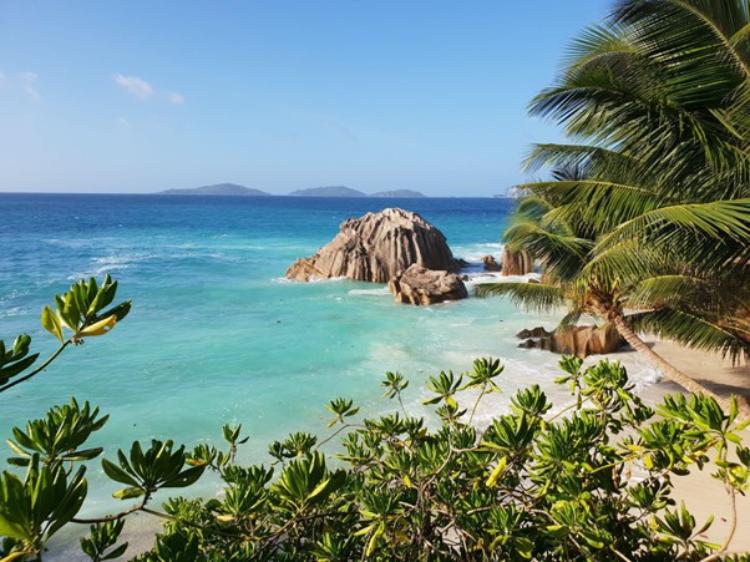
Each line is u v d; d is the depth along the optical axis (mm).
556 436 2830
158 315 24406
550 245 11664
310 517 2486
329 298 29312
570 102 7348
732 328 10195
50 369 16438
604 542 2520
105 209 132375
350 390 14656
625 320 11391
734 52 6055
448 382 3592
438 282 29500
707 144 6344
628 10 6691
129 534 7941
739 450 2490
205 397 14188
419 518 2490
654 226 7375
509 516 2574
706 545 2713
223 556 2191
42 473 1356
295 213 125188
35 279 31781
